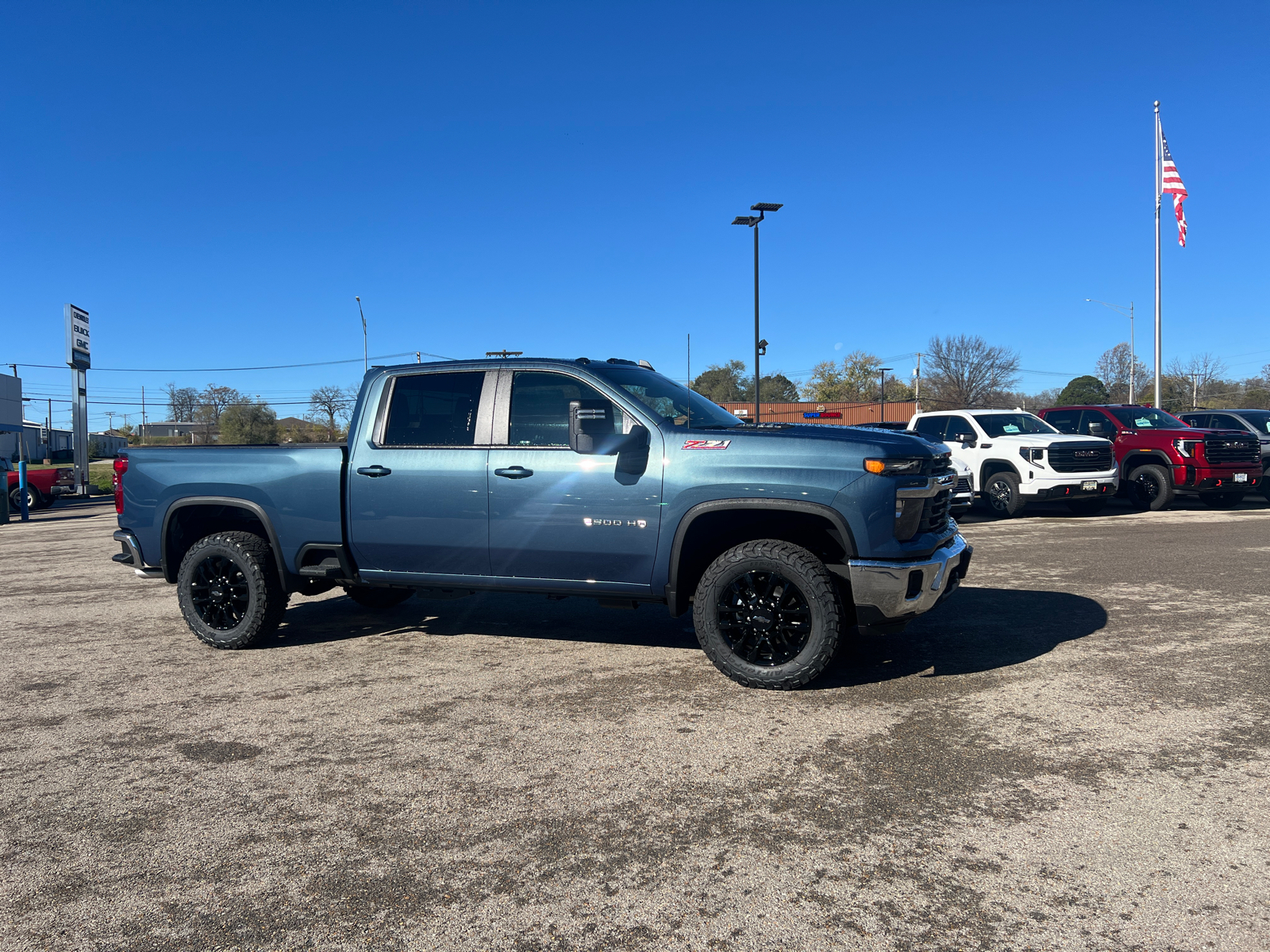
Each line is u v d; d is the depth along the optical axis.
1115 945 2.33
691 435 4.79
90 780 3.64
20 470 19.62
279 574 5.80
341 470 5.50
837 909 2.54
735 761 3.68
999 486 13.77
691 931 2.44
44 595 8.40
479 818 3.20
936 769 3.54
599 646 5.71
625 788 3.43
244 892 2.71
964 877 2.70
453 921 2.53
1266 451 15.84
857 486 4.44
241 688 4.95
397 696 4.71
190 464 5.91
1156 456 14.41
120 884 2.78
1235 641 5.47
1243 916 2.45
